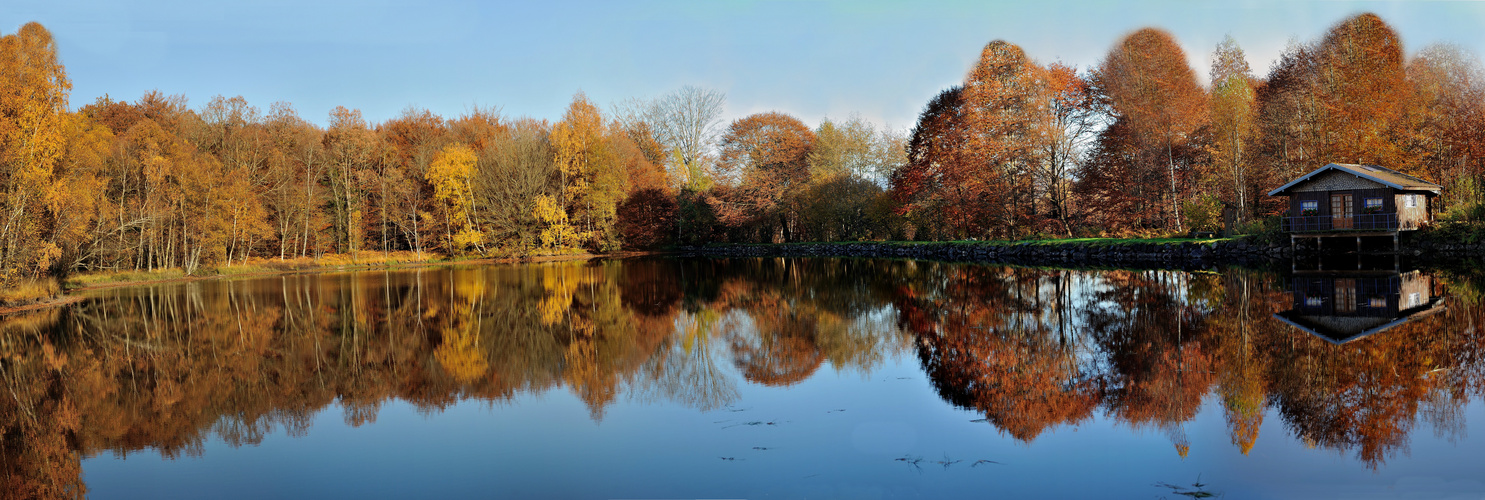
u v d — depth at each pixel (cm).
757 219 6253
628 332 1641
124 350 1534
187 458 813
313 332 1730
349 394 1087
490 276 3622
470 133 6275
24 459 828
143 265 4084
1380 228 2895
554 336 1599
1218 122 3891
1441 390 920
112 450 850
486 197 5469
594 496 661
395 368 1273
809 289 2555
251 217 4244
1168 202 4162
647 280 3152
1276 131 3906
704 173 6719
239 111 4866
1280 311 1579
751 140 6538
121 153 3816
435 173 5291
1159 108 3994
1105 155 4272
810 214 5925
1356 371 1030
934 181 4519
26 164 2505
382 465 767
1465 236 2859
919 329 1547
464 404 1003
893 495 634
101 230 3478
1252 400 902
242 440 873
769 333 1566
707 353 1340
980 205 4372
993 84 4209
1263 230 3269
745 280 3009
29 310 2347
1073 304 1834
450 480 716
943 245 4566
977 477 675
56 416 1009
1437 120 3472
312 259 4778
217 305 2388
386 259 5006
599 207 5747
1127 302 1830
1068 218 4419
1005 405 918
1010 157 4150
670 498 646
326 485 717
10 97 2459
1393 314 1491
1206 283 2200
